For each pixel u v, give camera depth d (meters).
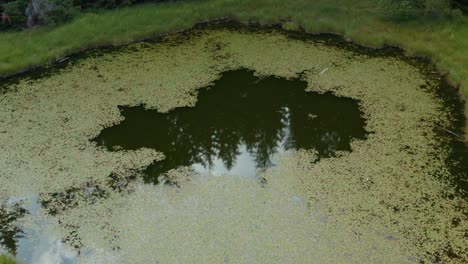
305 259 9.16
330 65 15.36
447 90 13.90
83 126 13.14
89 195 10.94
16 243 9.93
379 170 11.20
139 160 11.98
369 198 10.45
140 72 15.41
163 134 12.92
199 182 11.14
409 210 10.13
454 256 9.16
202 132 13.04
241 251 9.38
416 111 13.12
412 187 10.70
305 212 10.16
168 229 9.95
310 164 11.49
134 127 13.15
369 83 14.40
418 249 9.30
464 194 10.47
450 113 12.98
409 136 12.23
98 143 12.55
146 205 10.56
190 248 9.51
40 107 13.90
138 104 14.00
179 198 10.69
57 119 13.41
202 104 14.00
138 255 9.45
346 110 13.40
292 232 9.73
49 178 11.45
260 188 10.85
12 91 14.63
